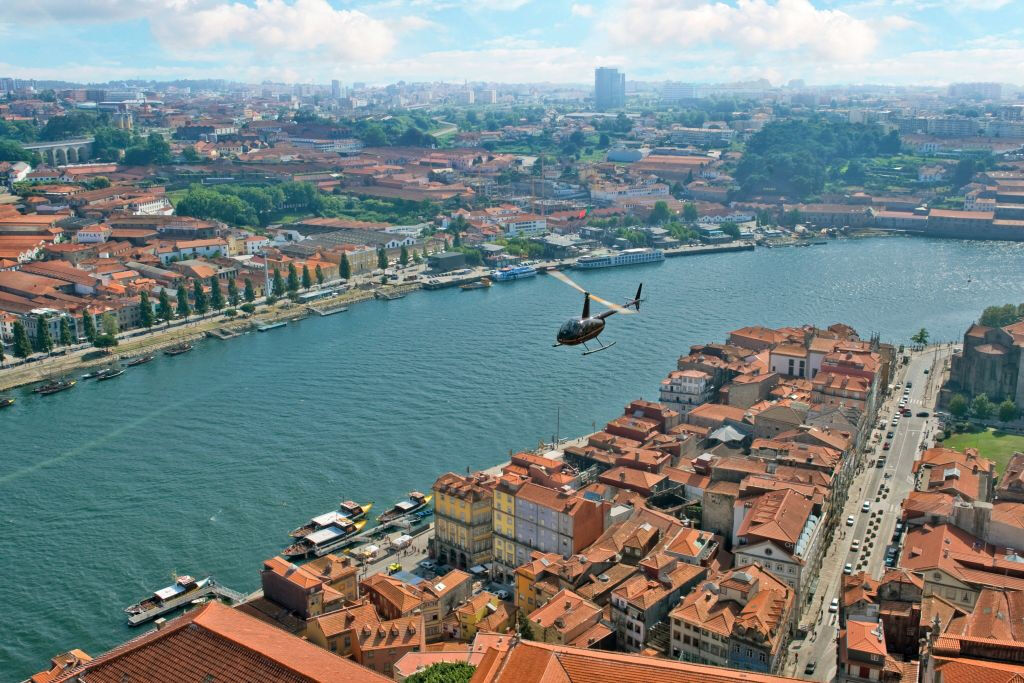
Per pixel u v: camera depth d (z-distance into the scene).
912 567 199.50
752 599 186.62
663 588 198.75
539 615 194.88
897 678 165.00
